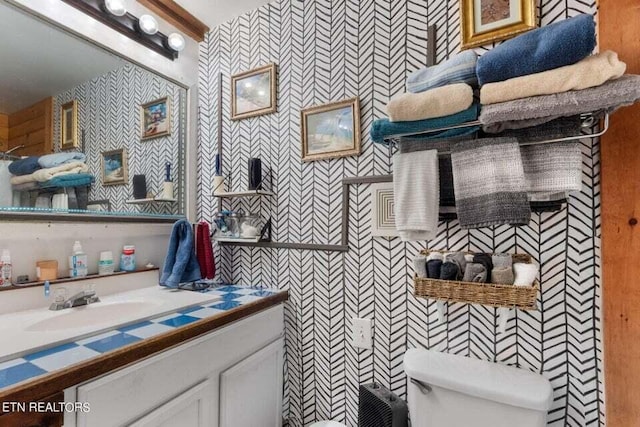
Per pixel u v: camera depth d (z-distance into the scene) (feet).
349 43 4.52
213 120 5.79
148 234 5.12
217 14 5.53
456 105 2.97
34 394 2.12
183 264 4.73
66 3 4.11
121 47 4.74
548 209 3.27
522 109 2.66
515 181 2.85
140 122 5.06
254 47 5.40
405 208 3.43
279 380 4.68
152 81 5.24
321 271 4.67
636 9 2.95
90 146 4.43
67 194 4.16
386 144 3.67
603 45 3.07
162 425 2.93
